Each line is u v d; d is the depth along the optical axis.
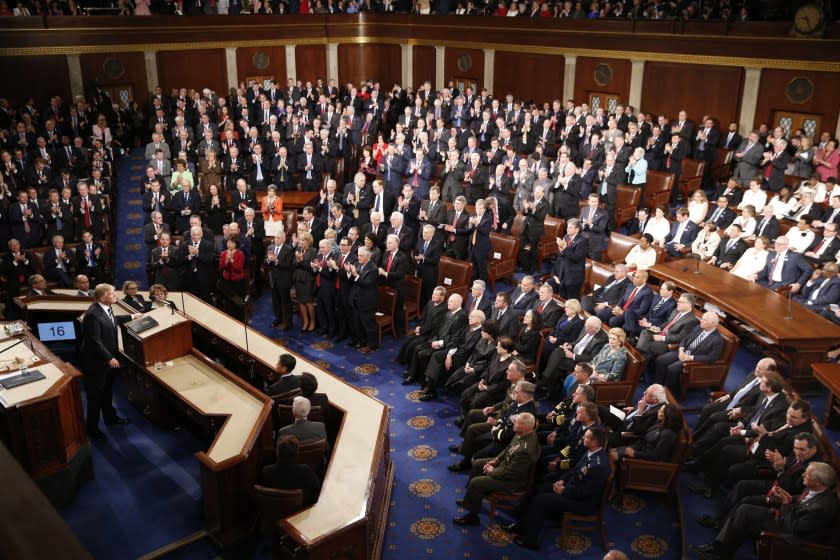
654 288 12.09
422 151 16.02
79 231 13.84
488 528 7.34
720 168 16.95
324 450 6.93
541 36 21.88
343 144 18.67
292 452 6.37
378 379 10.48
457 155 15.48
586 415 7.20
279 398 7.91
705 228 12.59
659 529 7.23
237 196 14.41
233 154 16.12
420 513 7.57
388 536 7.20
